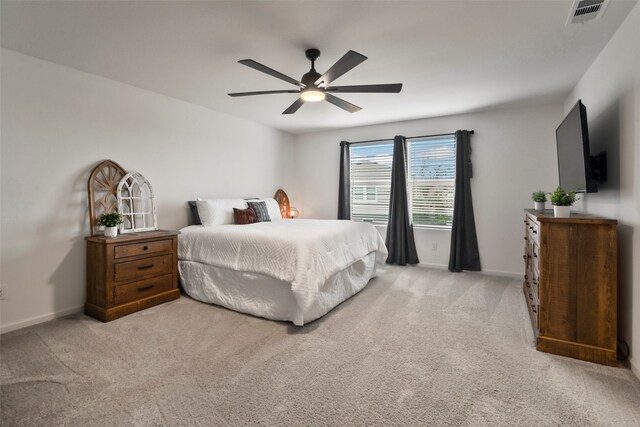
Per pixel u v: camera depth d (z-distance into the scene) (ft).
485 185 13.97
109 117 10.24
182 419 4.92
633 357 6.20
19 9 6.34
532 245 8.62
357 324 8.60
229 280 9.82
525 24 6.91
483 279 13.11
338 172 17.78
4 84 8.07
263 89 11.16
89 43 7.80
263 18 6.68
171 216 12.22
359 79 10.06
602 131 7.97
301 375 6.12
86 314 9.29
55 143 9.01
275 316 8.84
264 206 14.08
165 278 10.34
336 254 10.06
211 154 13.82
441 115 14.60
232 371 6.26
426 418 4.92
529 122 13.10
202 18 6.68
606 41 7.61
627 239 6.48
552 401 5.31
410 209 15.83
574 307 6.71
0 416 4.97
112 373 6.16
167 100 12.00
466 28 7.09
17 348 7.18
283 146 18.24
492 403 5.27
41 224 8.76
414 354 6.94
